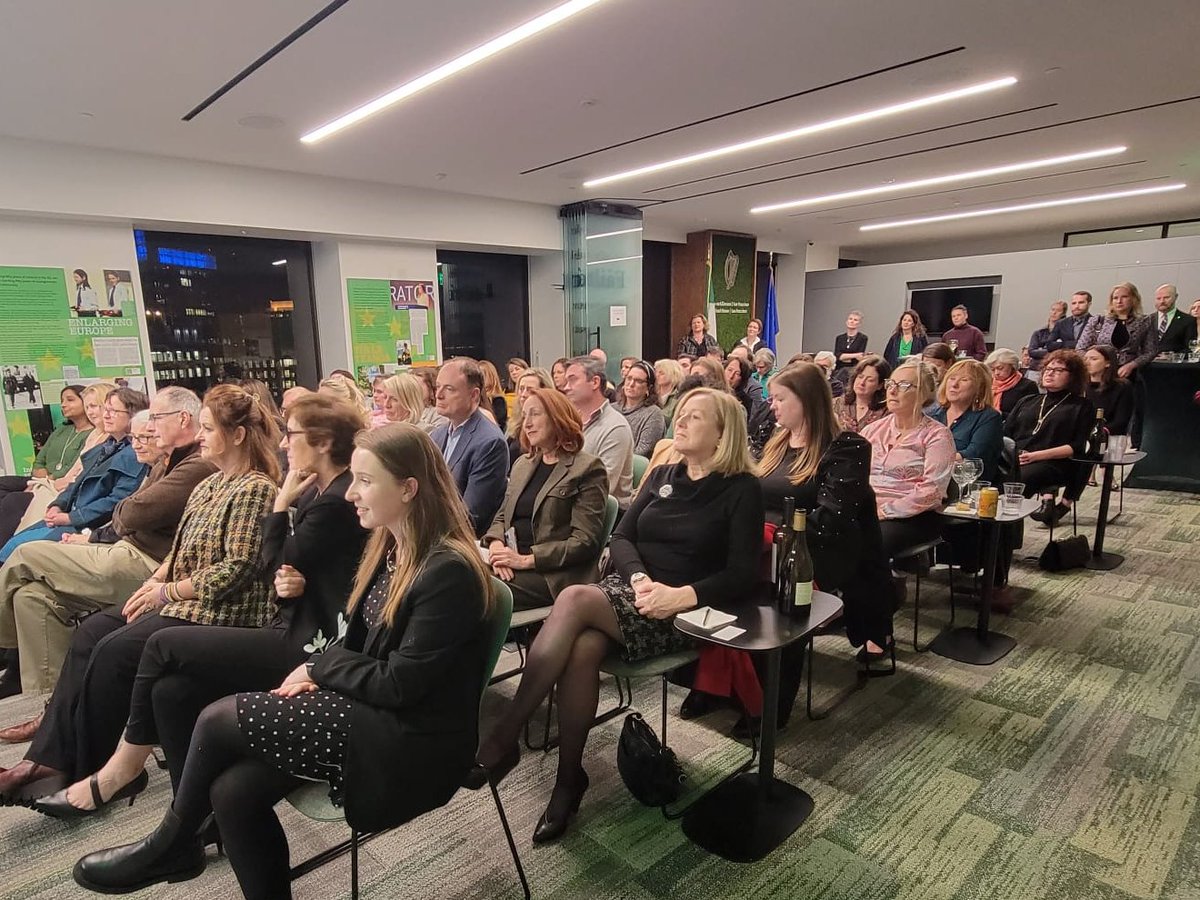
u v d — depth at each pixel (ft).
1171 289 18.08
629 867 5.69
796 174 19.38
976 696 8.27
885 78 11.87
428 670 4.33
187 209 15.85
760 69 11.27
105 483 9.71
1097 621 10.27
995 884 5.38
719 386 13.44
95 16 8.59
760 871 5.60
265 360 19.48
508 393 23.82
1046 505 14.06
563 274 24.18
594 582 7.52
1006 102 13.30
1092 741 7.27
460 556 4.58
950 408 11.33
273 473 6.75
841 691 8.50
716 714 8.12
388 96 12.01
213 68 10.46
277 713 4.43
